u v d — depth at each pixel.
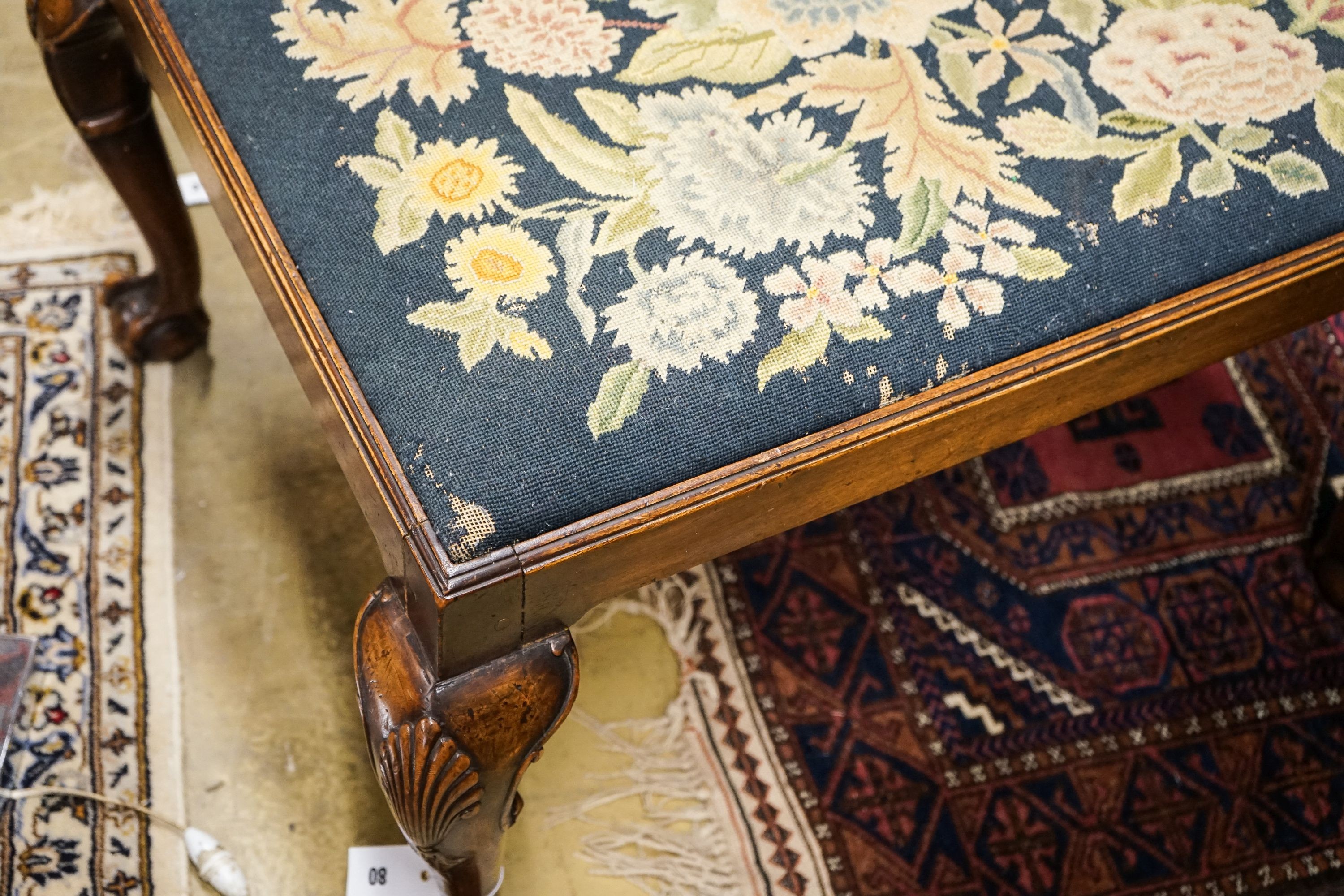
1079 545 0.97
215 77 0.58
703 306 0.51
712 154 0.55
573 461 0.48
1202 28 0.62
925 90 0.59
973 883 0.82
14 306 0.99
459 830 0.57
